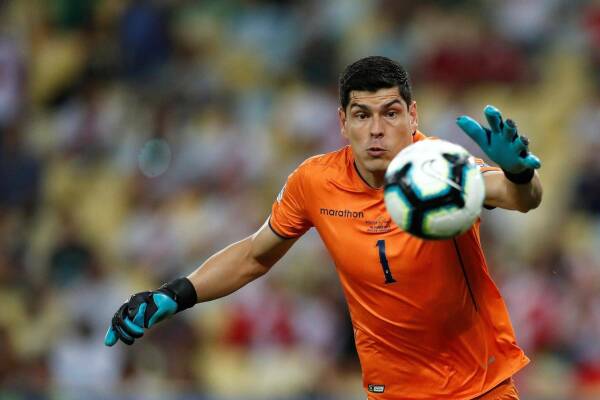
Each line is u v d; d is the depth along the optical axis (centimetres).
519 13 5212
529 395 3366
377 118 1786
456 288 1869
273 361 4094
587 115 4947
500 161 1659
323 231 1927
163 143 5172
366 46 5269
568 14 5250
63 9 5919
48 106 5656
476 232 1867
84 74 5650
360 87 1786
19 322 4559
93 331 4362
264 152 4969
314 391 3759
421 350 1927
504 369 1944
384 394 1989
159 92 5400
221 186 4897
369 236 1870
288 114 5088
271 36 5544
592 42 5175
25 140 5428
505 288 4047
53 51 5828
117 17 5816
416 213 1631
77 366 4172
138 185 5100
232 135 5047
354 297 1948
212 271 2039
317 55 5284
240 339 4169
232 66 5475
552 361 3906
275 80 5369
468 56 5094
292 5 5628
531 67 5144
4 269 4809
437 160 1639
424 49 5150
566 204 4666
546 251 4169
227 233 4678
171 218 4825
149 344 4119
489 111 1617
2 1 6053
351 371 4050
